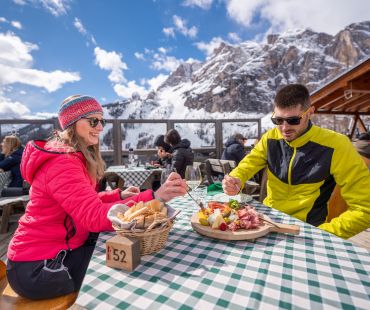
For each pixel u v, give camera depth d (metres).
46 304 0.93
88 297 0.64
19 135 6.47
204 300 0.62
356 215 1.30
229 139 4.79
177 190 1.07
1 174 3.80
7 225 3.47
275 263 0.80
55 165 0.97
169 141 4.22
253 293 0.64
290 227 1.04
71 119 1.16
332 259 0.82
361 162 1.50
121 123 7.23
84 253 1.08
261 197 3.53
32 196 1.01
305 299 0.61
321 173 1.59
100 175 1.37
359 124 8.14
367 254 0.86
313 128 1.67
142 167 5.18
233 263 0.81
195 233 1.09
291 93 1.57
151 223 0.87
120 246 0.78
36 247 0.98
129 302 0.61
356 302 0.60
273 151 1.86
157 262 0.83
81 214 0.91
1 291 1.09
